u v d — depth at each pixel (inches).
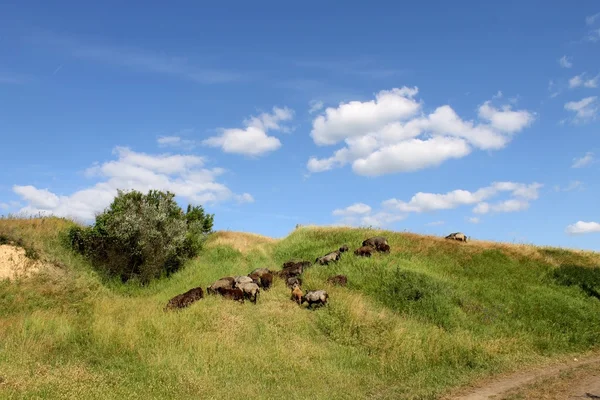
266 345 554.3
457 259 975.6
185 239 1007.0
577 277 897.5
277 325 627.2
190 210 1357.0
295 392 417.1
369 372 502.9
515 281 873.5
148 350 480.7
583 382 403.2
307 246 1160.8
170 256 944.3
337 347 577.3
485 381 438.9
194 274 926.4
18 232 789.9
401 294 767.1
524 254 1000.9
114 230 853.8
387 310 722.8
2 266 690.8
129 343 485.4
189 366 448.1
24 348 446.6
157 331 532.7
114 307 634.2
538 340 629.6
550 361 533.6
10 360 406.6
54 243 840.9
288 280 829.8
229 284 737.6
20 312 593.3
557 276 907.4
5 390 329.4
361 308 681.0
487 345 577.6
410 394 404.8
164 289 832.9
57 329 512.1
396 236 1120.8
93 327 522.6
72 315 595.5
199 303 655.8
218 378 436.8
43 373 384.8
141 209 898.7
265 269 841.5
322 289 778.2
